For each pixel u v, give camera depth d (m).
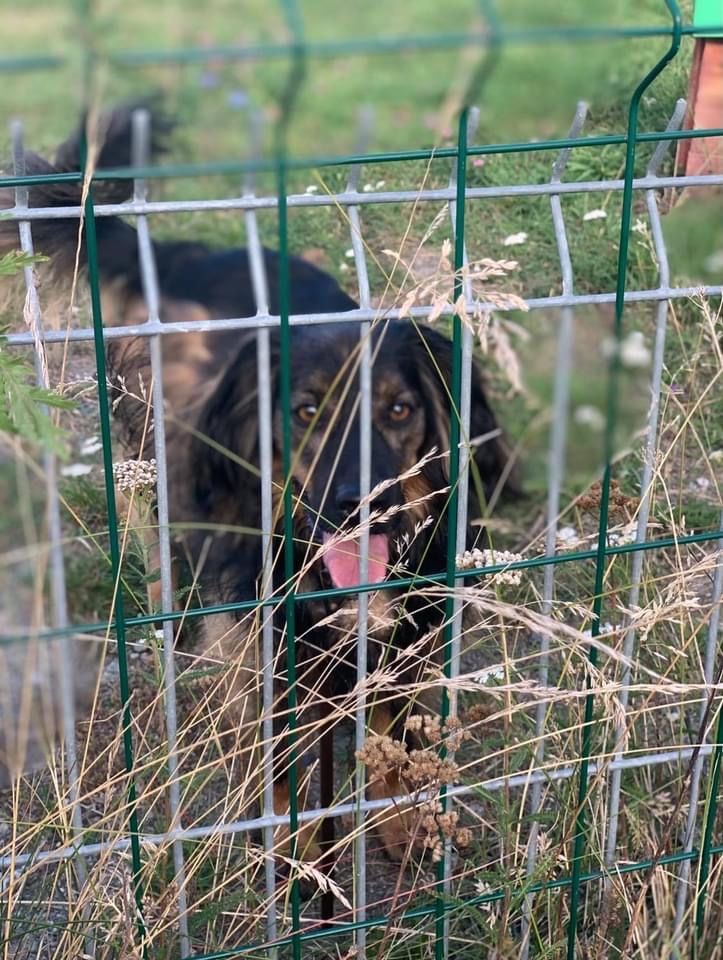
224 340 3.54
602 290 4.39
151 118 2.50
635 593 2.09
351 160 1.56
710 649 2.05
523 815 2.17
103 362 1.56
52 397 1.46
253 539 2.91
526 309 1.84
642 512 2.03
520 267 4.41
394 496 2.70
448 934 2.08
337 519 2.68
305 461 2.95
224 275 3.75
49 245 2.99
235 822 2.12
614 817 2.12
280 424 3.04
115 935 1.92
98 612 3.17
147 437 2.71
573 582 2.92
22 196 1.69
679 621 2.06
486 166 4.81
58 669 2.90
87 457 3.57
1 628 3.07
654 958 2.03
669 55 1.51
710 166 2.83
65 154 2.85
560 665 2.42
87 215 1.49
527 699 2.35
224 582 2.88
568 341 2.38
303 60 1.31
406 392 3.01
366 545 1.87
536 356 4.06
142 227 1.75
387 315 1.80
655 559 2.97
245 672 2.50
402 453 3.00
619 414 3.09
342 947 2.20
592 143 1.64
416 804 1.80
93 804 2.40
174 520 3.35
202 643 2.79
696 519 3.28
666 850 2.15
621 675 2.25
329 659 2.56
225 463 3.21
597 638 1.88
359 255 1.81
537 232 4.61
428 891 1.99
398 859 2.54
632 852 2.28
